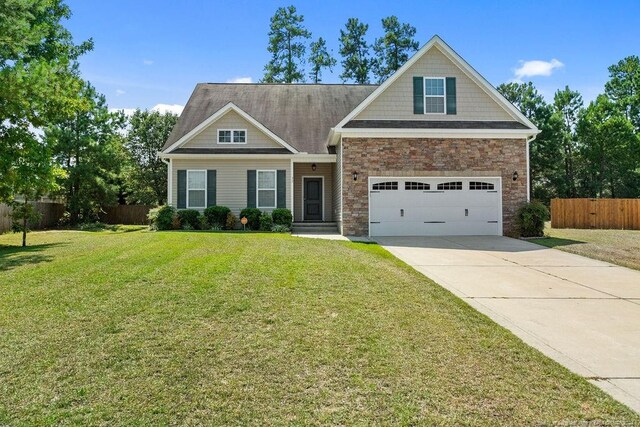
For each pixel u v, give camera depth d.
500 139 15.34
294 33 39.16
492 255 10.81
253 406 3.13
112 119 27.42
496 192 15.38
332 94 22.52
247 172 17.41
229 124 17.61
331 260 8.84
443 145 15.28
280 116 20.55
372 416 3.01
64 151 24.27
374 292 6.38
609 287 7.38
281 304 5.62
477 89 15.80
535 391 3.42
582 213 21.17
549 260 10.15
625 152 35.28
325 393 3.33
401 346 4.31
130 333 4.52
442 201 15.28
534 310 5.89
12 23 12.91
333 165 18.98
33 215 13.16
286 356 4.01
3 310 5.25
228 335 4.51
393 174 15.16
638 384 3.61
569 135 38.38
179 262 8.24
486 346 4.38
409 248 11.90
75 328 4.64
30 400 3.16
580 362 4.08
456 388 3.44
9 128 12.34
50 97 12.09
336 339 4.45
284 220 16.52
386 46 39.97
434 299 6.14
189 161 17.30
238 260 8.54
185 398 3.23
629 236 16.03
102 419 2.94
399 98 15.59
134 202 35.00
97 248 10.33
